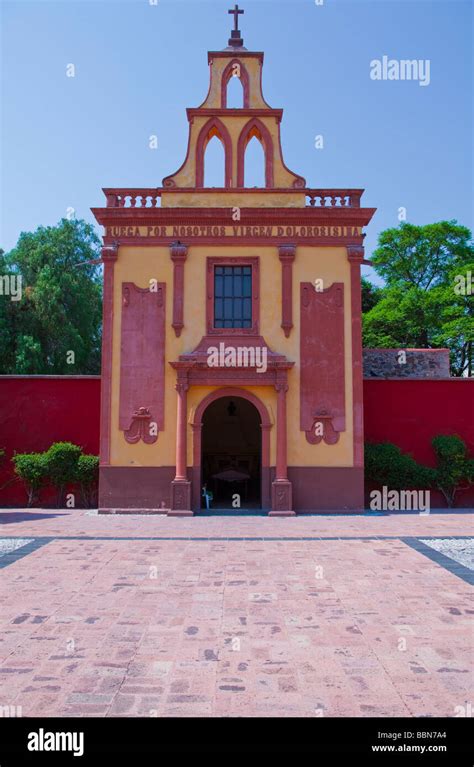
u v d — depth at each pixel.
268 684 5.51
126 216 16.98
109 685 5.49
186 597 8.27
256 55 17.92
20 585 8.88
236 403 21.70
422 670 5.83
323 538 12.56
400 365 21.66
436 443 17.84
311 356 16.75
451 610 7.71
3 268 31.72
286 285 16.84
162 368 16.69
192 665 5.95
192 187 17.25
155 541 12.23
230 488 20.81
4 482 17.89
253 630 6.95
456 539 12.44
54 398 18.08
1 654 6.23
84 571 9.72
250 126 17.58
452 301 33.97
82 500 17.47
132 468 16.41
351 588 8.73
